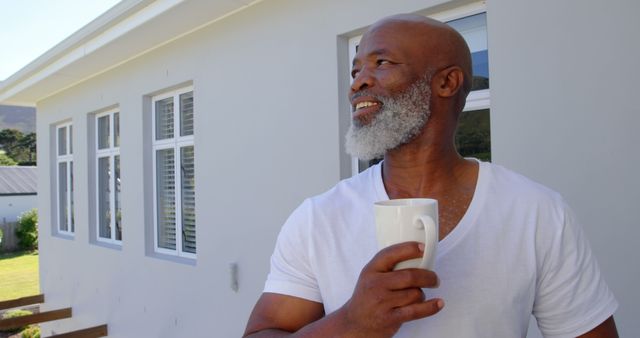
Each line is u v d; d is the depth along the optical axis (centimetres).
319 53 324
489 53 238
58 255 744
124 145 555
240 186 393
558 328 101
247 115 384
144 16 414
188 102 480
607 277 204
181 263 465
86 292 655
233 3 374
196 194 441
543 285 100
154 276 505
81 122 658
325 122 321
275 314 104
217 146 416
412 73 102
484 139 261
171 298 479
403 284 71
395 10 277
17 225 1947
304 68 336
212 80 420
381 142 103
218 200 416
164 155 522
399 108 102
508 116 232
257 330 102
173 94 495
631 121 197
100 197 648
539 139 222
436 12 270
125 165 555
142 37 458
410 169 108
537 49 222
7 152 3828
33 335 904
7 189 2225
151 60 500
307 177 335
